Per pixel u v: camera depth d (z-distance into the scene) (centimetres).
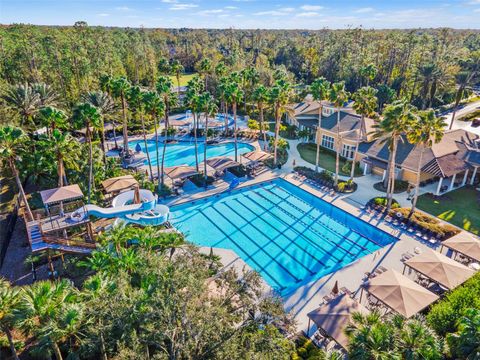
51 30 10212
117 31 14800
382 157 4634
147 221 3459
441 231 3359
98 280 2005
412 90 8081
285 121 7400
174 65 8794
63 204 3506
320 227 3734
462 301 2097
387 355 1498
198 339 1600
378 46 9975
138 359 1523
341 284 2816
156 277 1936
